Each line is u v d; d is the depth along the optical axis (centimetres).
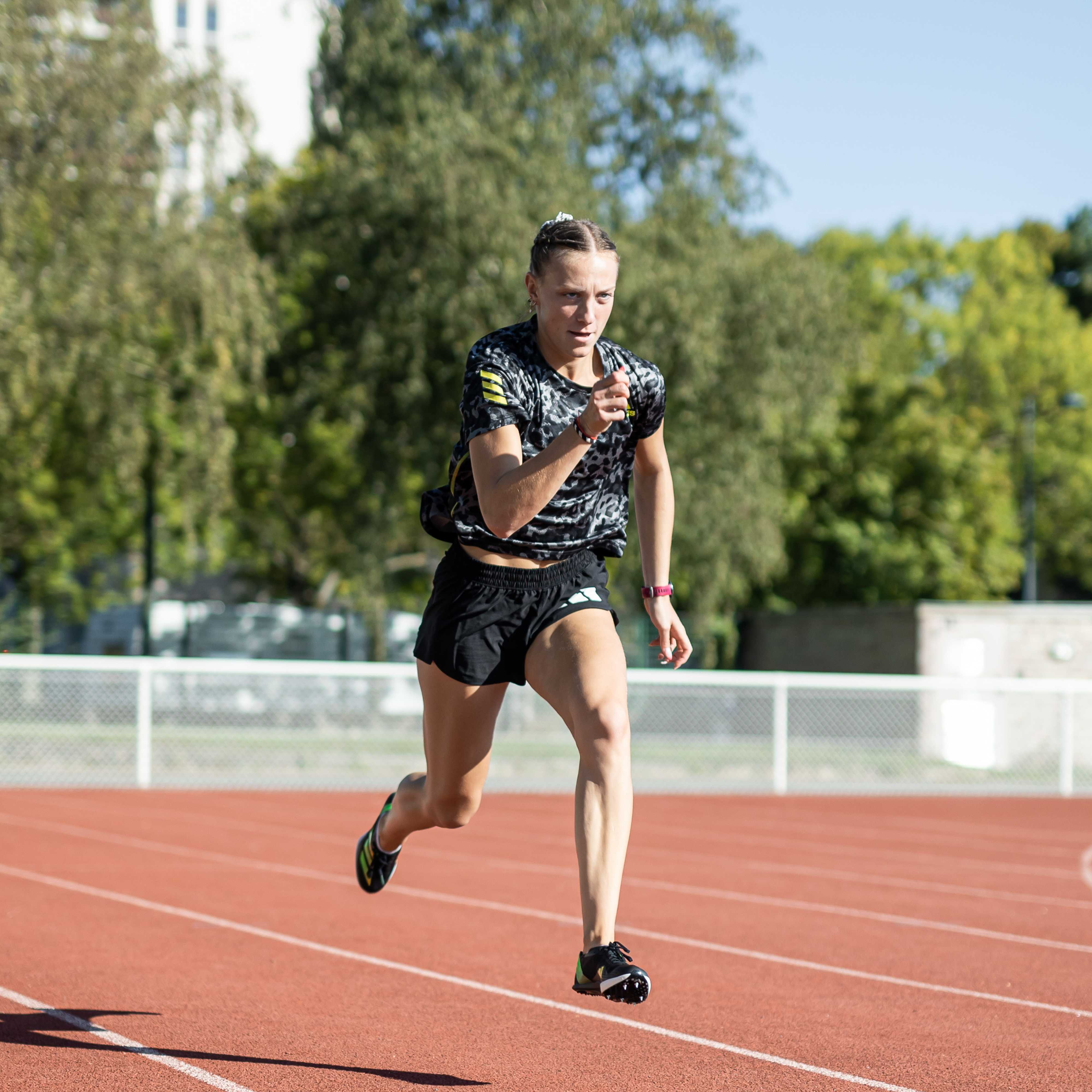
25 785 1991
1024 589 5103
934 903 1016
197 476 2581
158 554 4194
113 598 4488
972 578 4894
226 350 2480
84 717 2025
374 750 2219
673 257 2922
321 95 3156
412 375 2823
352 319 2948
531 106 2980
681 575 3117
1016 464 5391
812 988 668
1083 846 1521
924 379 5244
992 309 5447
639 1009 603
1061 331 5512
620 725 427
